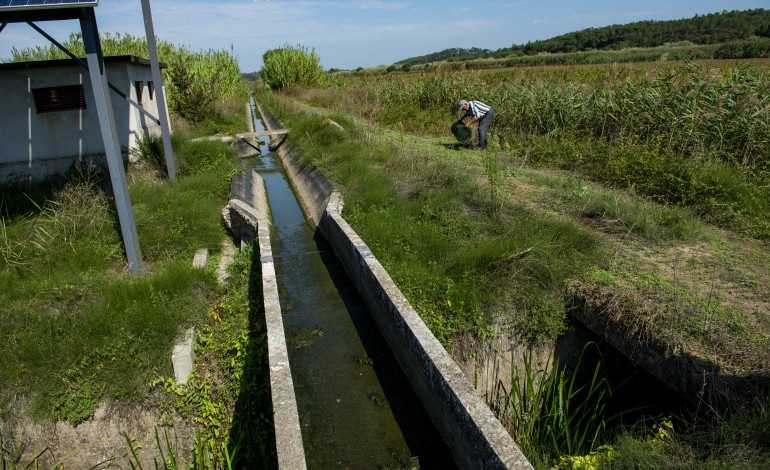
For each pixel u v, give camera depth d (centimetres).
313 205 999
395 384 502
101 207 773
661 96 1010
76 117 1016
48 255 659
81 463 453
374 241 700
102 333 511
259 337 538
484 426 352
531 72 2016
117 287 582
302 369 532
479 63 4350
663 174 794
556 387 507
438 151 1158
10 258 646
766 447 324
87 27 593
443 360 429
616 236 664
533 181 902
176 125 1645
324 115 1645
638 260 586
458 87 1745
